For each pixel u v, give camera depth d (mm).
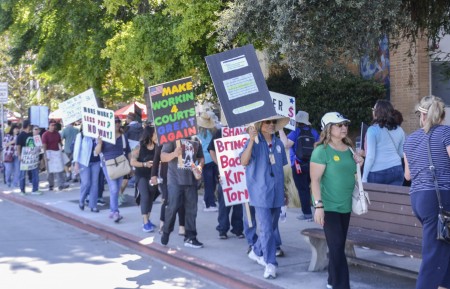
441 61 12555
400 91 13445
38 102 32938
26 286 7301
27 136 16172
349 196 6160
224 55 7066
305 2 6777
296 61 7020
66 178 19047
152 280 7637
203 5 11438
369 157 7637
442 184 5297
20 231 11234
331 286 6379
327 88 13375
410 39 10914
